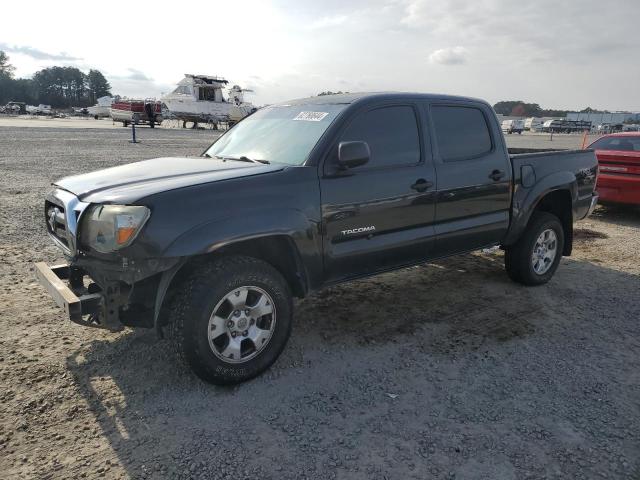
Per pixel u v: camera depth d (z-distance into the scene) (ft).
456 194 14.94
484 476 8.57
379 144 13.37
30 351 12.41
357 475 8.53
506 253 18.21
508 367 12.35
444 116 15.03
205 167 12.44
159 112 160.66
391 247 13.55
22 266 18.56
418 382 11.57
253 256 11.93
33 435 9.34
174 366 11.93
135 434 9.46
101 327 10.56
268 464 8.75
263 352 11.45
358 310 15.72
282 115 14.70
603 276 19.79
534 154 17.67
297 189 11.62
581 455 9.14
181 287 10.65
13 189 34.40
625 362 12.76
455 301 16.66
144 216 9.89
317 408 10.45
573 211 19.16
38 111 298.15
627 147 31.65
